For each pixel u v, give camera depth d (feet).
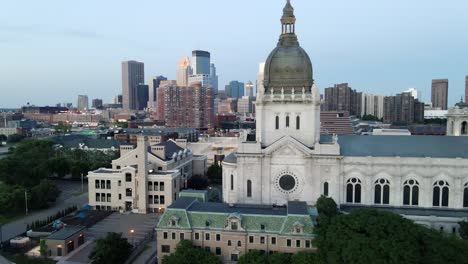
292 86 387.14
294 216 307.78
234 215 310.24
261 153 378.94
